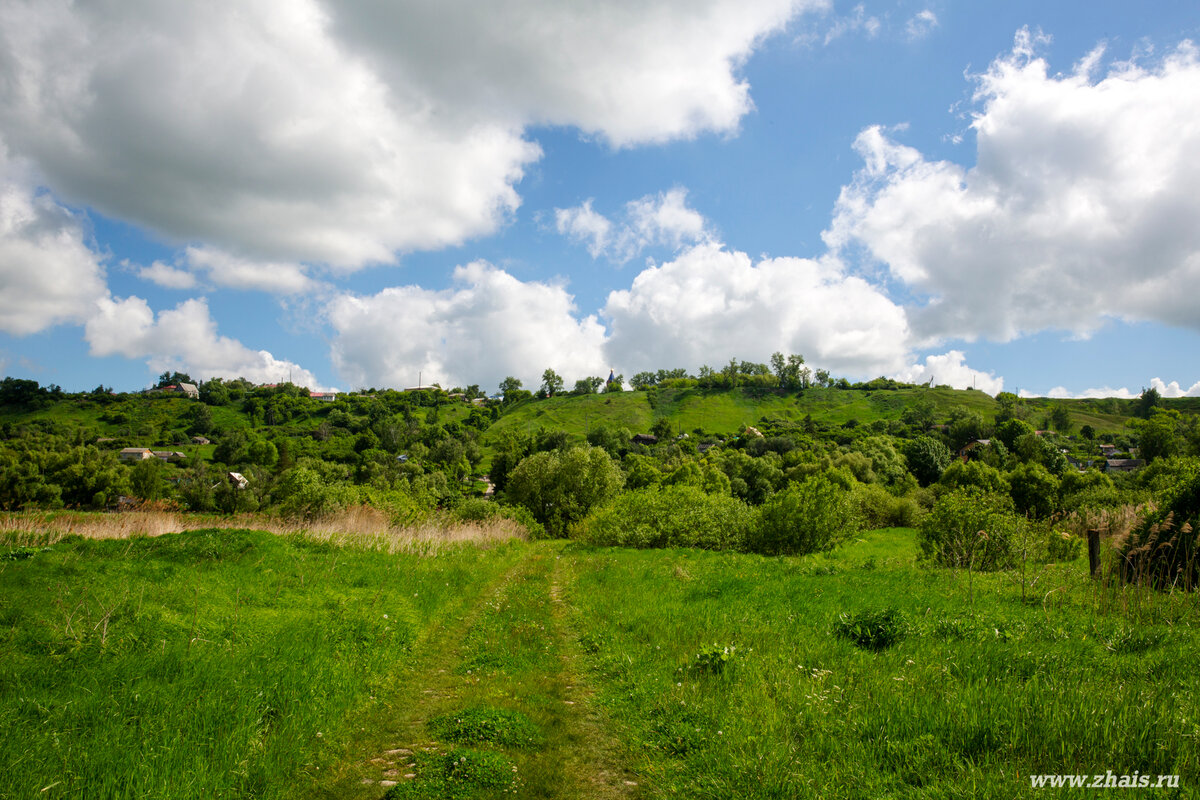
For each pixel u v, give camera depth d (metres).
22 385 157.00
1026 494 44.25
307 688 6.45
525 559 23.59
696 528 28.98
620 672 7.68
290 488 27.77
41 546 13.24
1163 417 102.88
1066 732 4.50
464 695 7.05
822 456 89.94
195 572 11.58
